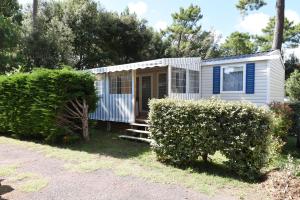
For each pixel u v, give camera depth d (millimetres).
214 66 12273
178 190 4781
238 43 29719
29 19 19078
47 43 17094
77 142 8969
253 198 4391
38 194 4543
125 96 10570
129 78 10570
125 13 25719
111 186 4957
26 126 9297
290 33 27125
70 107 9203
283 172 4961
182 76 11258
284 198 4180
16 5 19969
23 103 9367
